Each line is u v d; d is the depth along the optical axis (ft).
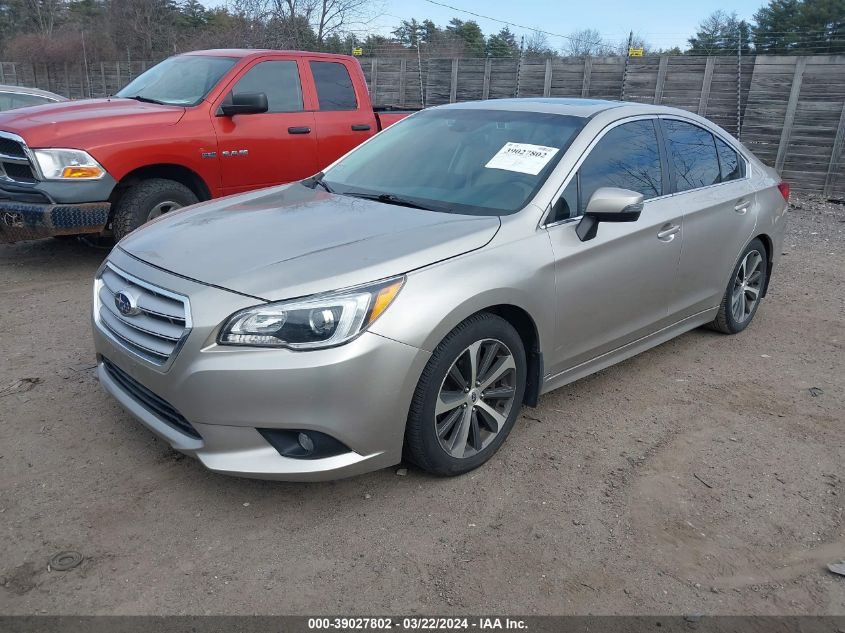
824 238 30.32
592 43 79.00
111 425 11.73
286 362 8.68
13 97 38.99
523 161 12.30
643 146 13.76
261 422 8.83
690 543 9.48
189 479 10.36
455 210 11.59
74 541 8.95
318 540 9.20
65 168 18.62
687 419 12.99
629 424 12.69
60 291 18.72
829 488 10.93
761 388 14.48
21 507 9.55
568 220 11.70
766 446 12.14
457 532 9.47
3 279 19.70
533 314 10.91
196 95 21.75
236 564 8.70
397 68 66.80
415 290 9.39
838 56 43.52
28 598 7.98
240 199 12.98
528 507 10.08
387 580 8.54
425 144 13.83
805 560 9.26
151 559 8.71
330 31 92.79
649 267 13.20
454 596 8.34
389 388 9.14
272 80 22.98
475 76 61.98
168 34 127.03
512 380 11.06
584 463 11.32
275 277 9.14
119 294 10.00
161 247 10.44
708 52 67.51
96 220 19.22
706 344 16.84
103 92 98.94
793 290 21.76
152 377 9.34
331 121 24.14
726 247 15.56
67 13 177.88
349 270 9.25
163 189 20.42
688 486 10.81
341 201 12.25
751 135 47.98
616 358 13.51
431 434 9.91
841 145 44.16
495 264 10.33
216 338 8.80
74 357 14.42
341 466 9.15
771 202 17.13
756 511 10.26
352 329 8.89
